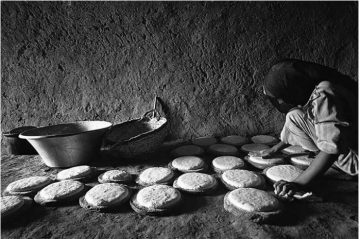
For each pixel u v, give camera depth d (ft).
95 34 9.48
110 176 6.65
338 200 5.45
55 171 7.74
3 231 4.87
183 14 9.35
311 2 9.18
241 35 9.44
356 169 5.66
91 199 5.51
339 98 4.60
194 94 9.89
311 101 4.84
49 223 5.08
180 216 5.16
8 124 10.04
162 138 8.33
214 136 10.16
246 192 5.41
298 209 5.19
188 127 10.14
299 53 9.52
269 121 10.04
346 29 9.30
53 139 7.09
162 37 9.49
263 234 4.52
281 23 9.33
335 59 9.49
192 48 9.56
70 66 9.70
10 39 9.46
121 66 9.70
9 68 9.66
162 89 9.85
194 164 7.29
